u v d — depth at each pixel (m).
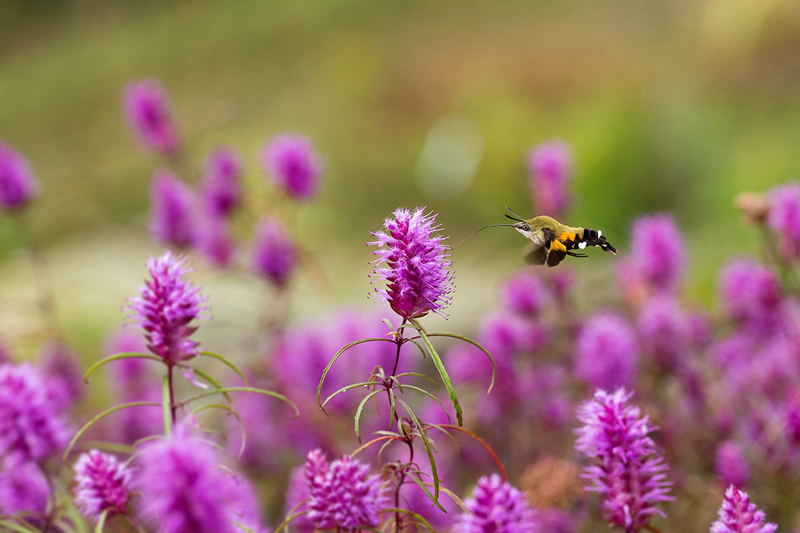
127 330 1.03
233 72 4.46
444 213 2.76
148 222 1.14
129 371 1.01
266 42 4.68
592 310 1.12
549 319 1.05
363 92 3.92
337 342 0.94
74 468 0.75
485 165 2.78
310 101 4.02
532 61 3.77
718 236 1.89
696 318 0.99
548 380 0.97
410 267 0.73
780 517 0.87
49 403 0.80
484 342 0.98
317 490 0.74
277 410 0.95
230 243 1.12
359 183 3.06
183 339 0.74
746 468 0.86
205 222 1.11
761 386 0.94
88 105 4.24
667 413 0.93
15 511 0.82
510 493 0.73
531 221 0.83
